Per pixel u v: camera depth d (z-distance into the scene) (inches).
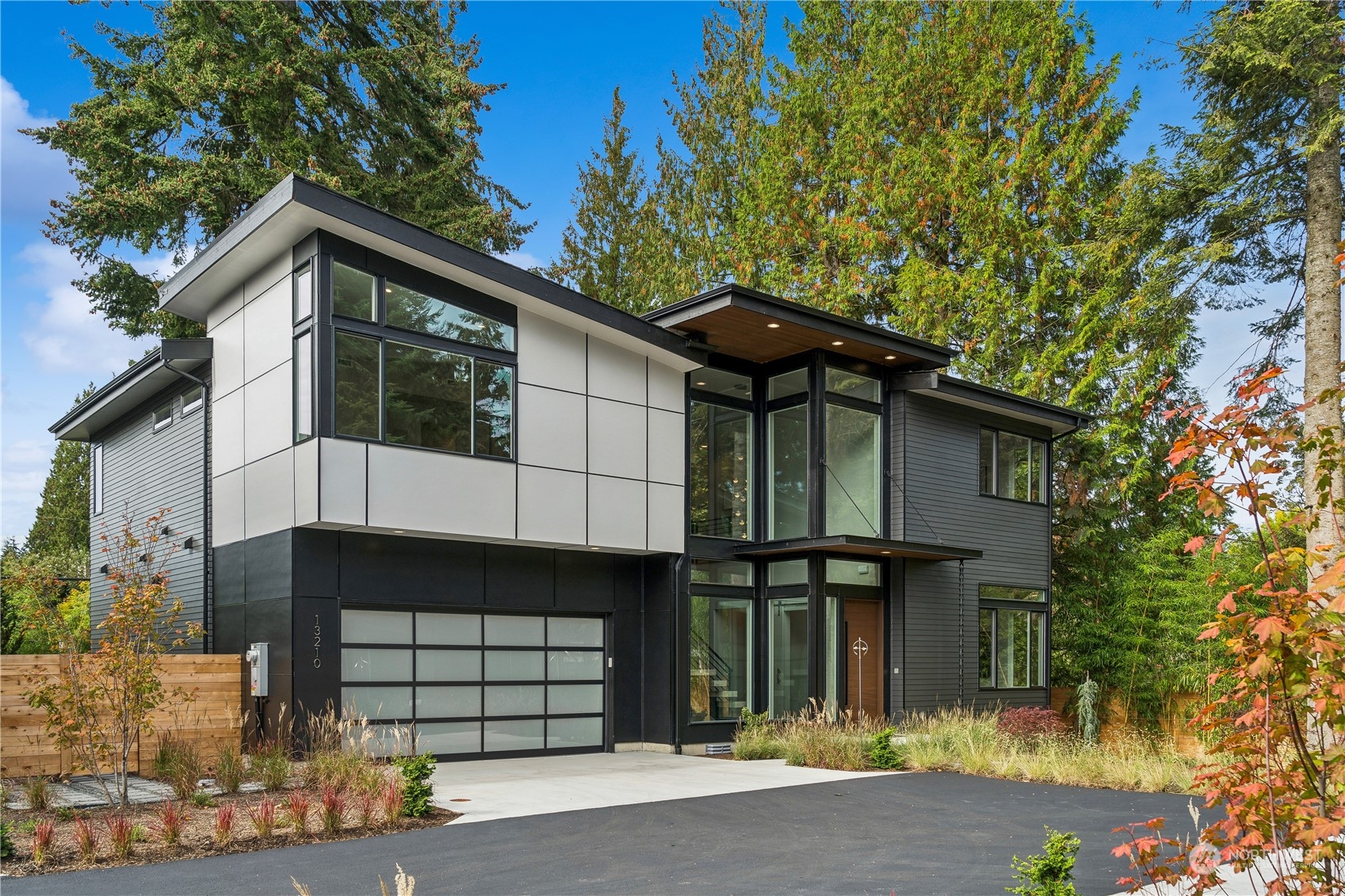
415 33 1017.5
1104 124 1007.0
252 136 909.8
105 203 802.2
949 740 570.9
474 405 558.6
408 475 524.4
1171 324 798.5
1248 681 138.4
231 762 438.9
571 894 273.4
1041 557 836.6
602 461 619.8
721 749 645.3
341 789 418.9
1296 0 627.2
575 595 634.2
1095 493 1036.5
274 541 528.1
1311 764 135.7
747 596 699.4
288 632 507.8
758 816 392.8
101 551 815.1
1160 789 462.3
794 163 1197.1
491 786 474.6
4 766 461.1
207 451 623.8
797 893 273.7
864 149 1122.7
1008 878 290.2
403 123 1010.7
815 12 1224.2
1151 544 892.6
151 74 858.8
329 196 491.8
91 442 865.5
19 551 1392.7
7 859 309.9
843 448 708.7
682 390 674.8
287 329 528.7
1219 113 713.0
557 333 605.0
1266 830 138.9
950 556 703.7
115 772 404.2
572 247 1529.3
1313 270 667.4
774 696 691.4
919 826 372.2
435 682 569.9
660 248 1395.2
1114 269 917.8
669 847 334.0
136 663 403.5
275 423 535.2
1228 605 137.9
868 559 703.7
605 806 413.7
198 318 644.7
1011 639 802.8
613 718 647.1
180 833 344.2
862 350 693.9
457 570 575.5
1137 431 984.3
